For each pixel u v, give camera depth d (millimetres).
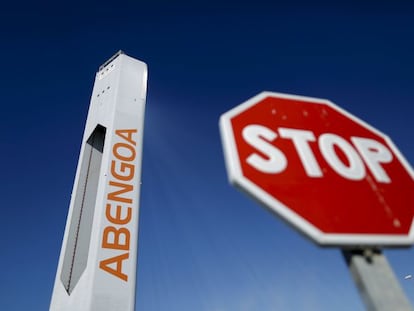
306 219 2676
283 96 4047
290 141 3371
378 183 3252
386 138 3936
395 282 2488
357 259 2631
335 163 3289
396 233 2803
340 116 4051
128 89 21219
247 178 2828
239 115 3453
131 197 16469
